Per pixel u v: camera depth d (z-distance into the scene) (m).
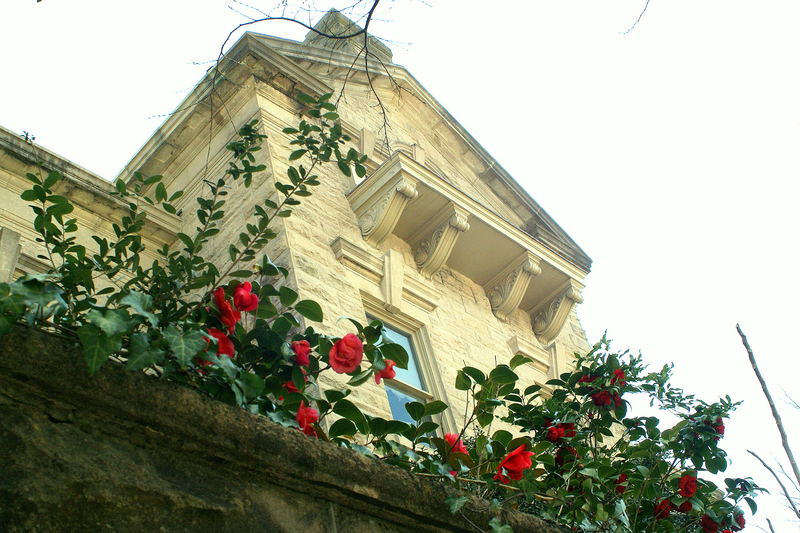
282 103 11.58
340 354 4.86
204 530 3.84
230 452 4.09
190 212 11.50
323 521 4.34
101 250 5.02
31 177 4.74
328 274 9.59
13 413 3.59
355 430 4.95
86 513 3.55
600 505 5.83
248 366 4.80
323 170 11.17
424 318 10.66
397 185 10.55
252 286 4.96
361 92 13.51
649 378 7.56
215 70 7.45
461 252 11.82
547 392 11.71
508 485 5.43
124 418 3.84
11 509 3.37
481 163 14.72
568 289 12.49
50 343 3.71
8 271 9.04
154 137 12.02
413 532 4.76
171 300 4.86
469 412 10.05
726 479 7.02
